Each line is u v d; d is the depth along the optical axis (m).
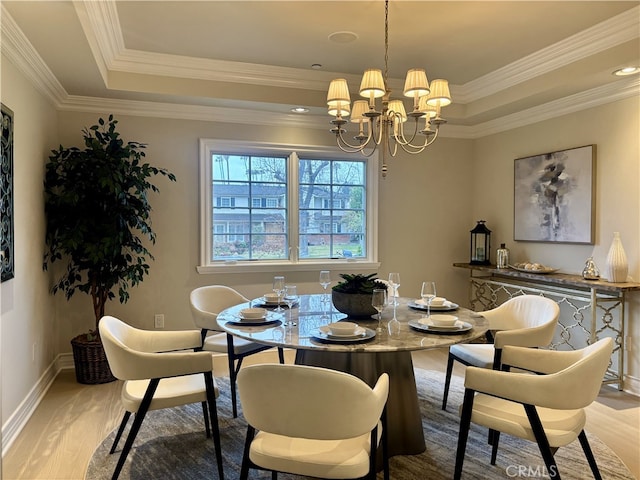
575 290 3.77
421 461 2.41
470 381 2.00
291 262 4.50
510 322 3.09
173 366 2.12
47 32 2.48
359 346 1.98
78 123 3.83
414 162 4.89
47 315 3.47
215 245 4.33
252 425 1.65
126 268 3.58
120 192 3.34
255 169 4.45
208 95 3.75
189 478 2.24
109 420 2.89
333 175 4.71
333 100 2.61
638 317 3.36
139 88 3.58
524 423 1.92
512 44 3.29
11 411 2.62
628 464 2.38
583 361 1.80
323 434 1.56
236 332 2.25
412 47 3.34
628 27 2.87
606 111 3.57
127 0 2.63
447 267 5.05
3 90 2.47
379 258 4.80
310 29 3.04
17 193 2.72
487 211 4.92
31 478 2.23
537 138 4.24
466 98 4.40
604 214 3.60
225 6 2.71
